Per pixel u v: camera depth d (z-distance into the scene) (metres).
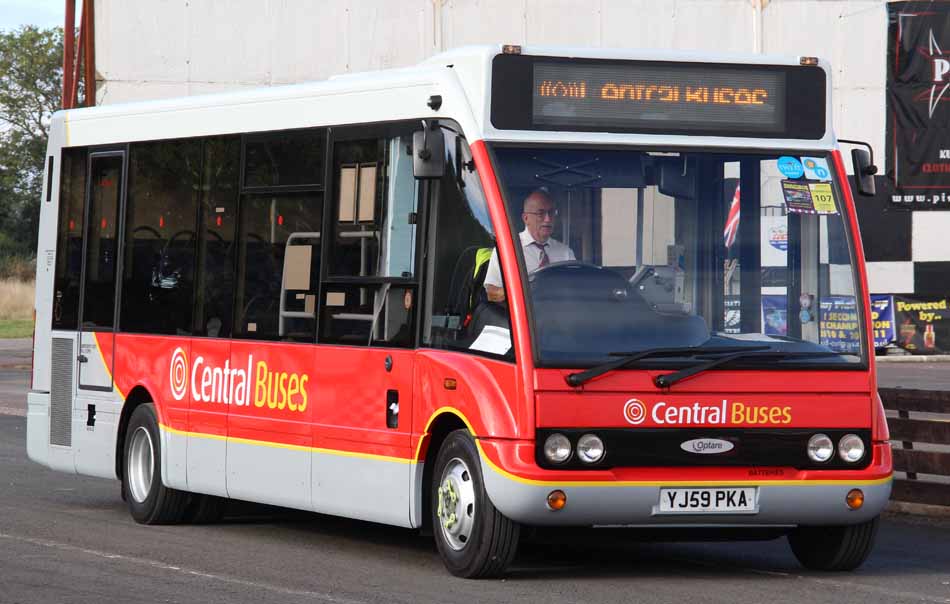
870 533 11.14
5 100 101.62
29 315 71.12
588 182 10.73
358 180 11.89
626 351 10.34
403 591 10.09
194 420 13.49
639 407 10.25
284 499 12.41
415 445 11.03
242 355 12.97
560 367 10.20
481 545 10.40
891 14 43.69
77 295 15.33
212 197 13.60
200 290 13.63
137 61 39.69
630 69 10.98
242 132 13.29
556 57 10.86
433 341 10.99
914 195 44.47
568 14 40.66
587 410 10.16
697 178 10.96
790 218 11.04
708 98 11.11
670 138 10.97
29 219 102.12
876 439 10.79
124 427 14.65
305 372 12.21
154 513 13.88
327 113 12.30
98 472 14.94
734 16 41.50
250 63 39.97
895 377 36.66
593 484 10.12
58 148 15.73
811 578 11.03
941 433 14.79
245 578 10.66
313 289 12.24
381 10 40.31
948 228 44.62
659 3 40.97
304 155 12.52
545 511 10.09
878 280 44.84
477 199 10.69
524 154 10.70
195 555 11.87
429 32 40.31
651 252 10.72
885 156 44.28
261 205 12.97
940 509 14.95
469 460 10.52
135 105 14.77
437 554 12.01
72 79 33.72
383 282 11.52
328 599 9.77
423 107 11.30
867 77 43.91
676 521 10.34
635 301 10.54
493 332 10.46
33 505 15.23
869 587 10.62
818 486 10.55
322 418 11.99
